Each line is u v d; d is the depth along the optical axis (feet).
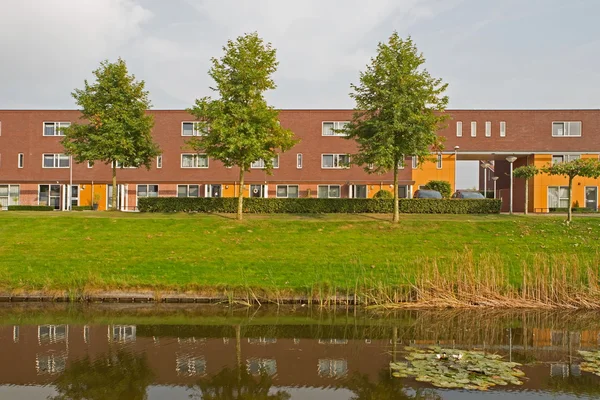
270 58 63.52
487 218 68.03
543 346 29.55
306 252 51.49
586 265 43.47
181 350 28.50
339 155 108.68
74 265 45.29
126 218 65.77
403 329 33.35
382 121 60.13
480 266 43.06
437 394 22.06
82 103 71.67
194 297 40.45
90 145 73.15
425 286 40.91
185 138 109.81
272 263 47.11
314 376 24.48
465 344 29.99
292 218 68.74
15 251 50.14
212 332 32.42
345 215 72.74
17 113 110.32
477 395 21.91
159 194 109.29
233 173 108.88
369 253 51.08
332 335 31.89
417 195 88.84
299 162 108.78
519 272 44.37
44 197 109.09
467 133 108.47
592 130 107.55
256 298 40.04
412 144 59.47
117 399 21.68
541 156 107.04
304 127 109.19
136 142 73.82
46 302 39.99
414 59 60.59
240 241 55.88
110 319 35.45
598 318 36.50
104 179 109.19
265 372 24.99
